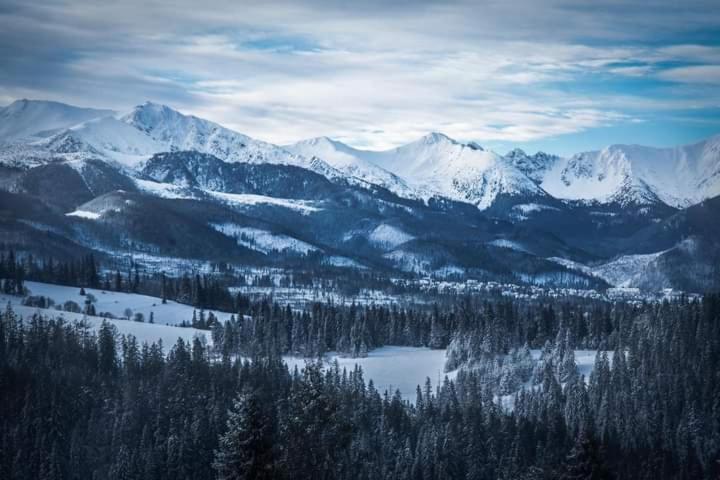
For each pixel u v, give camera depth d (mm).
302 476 100000
